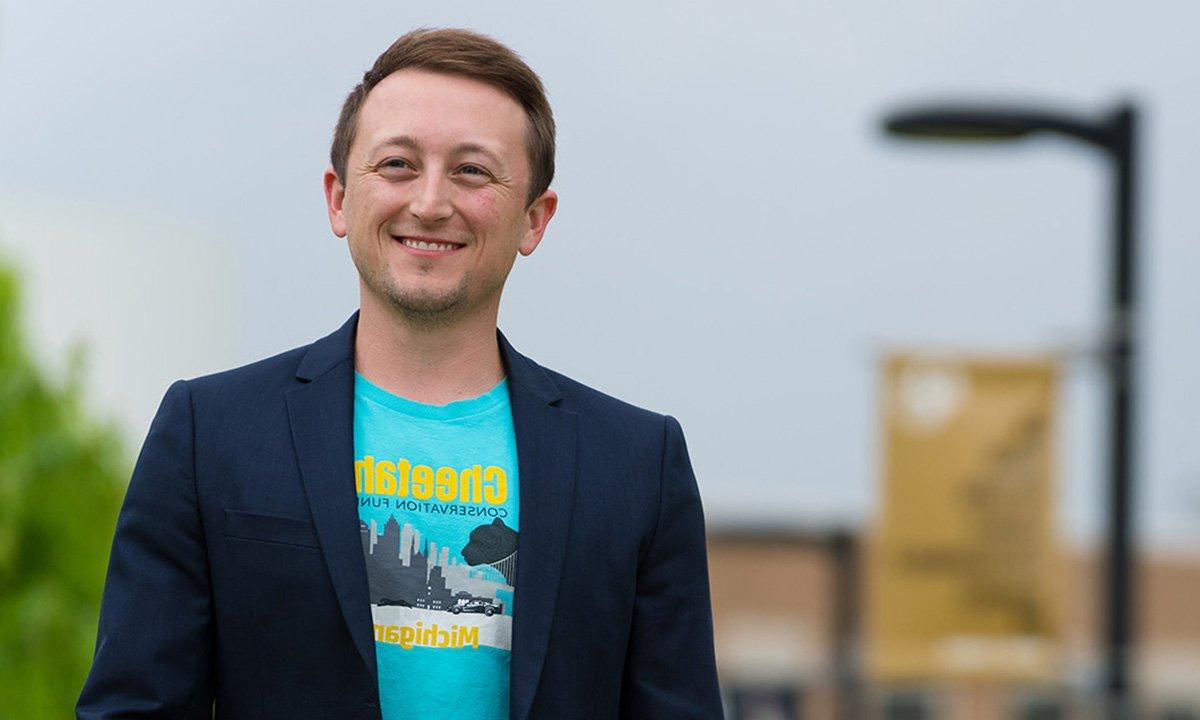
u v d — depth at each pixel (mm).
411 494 3359
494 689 3338
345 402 3377
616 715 3471
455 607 3330
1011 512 10969
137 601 3301
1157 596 28859
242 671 3281
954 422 11016
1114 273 10664
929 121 10453
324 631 3252
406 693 3299
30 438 16609
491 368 3479
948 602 10984
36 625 15977
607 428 3510
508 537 3371
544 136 3475
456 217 3352
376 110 3383
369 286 3408
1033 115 10492
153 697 3271
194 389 3406
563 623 3359
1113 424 10609
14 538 16125
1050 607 10930
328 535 3268
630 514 3447
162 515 3320
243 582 3273
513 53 3447
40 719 15891
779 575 27672
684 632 3525
